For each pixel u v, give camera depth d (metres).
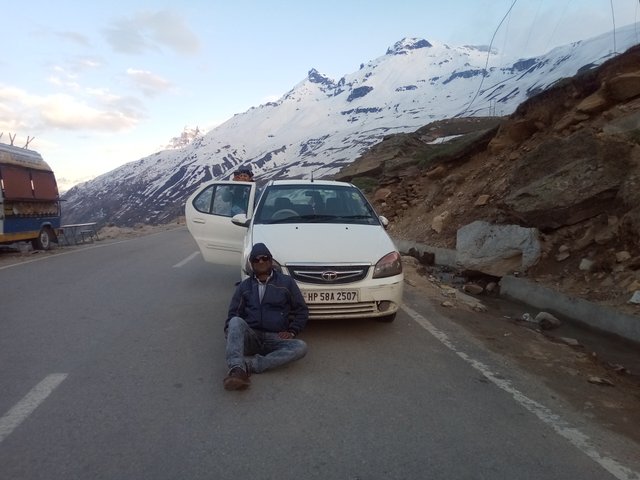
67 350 5.10
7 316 6.46
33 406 3.82
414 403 3.94
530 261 8.23
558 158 8.74
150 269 10.28
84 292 7.95
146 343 5.33
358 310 5.33
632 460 3.21
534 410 3.88
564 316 6.86
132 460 3.10
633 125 8.60
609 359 5.38
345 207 6.74
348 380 4.37
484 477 2.97
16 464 3.05
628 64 10.09
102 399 3.95
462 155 15.42
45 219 15.48
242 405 3.86
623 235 7.17
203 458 3.13
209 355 4.96
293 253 5.36
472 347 5.37
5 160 13.55
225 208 8.18
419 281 8.84
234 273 9.70
